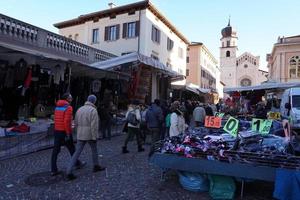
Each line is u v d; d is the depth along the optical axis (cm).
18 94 1131
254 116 1451
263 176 533
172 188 619
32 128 1046
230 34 8475
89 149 1006
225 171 558
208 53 5547
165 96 2131
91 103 703
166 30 3162
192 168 587
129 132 968
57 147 695
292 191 498
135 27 2708
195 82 4938
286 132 638
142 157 899
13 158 846
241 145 626
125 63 1449
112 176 694
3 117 1120
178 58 3569
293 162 532
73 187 614
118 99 1622
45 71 1184
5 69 1095
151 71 1795
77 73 1392
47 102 1254
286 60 4100
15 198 550
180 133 840
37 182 640
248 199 566
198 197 571
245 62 8375
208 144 616
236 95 2478
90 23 3027
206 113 1380
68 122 690
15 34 1488
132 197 563
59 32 3334
